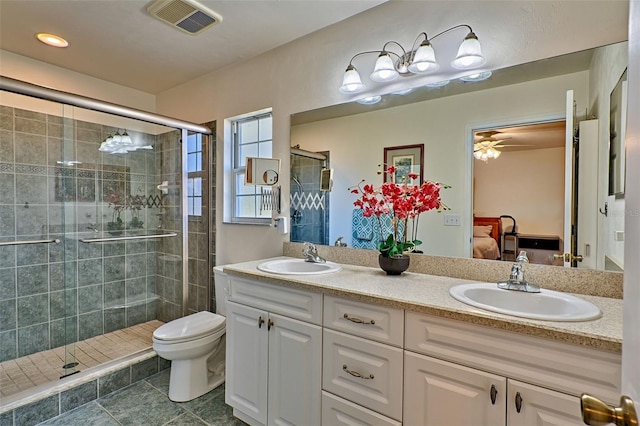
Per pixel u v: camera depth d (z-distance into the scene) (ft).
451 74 5.52
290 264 6.79
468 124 5.42
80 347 8.33
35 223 7.99
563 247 4.67
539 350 3.32
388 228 6.20
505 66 5.06
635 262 1.60
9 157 7.59
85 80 9.18
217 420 6.11
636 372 1.55
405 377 4.10
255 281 5.75
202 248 9.44
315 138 7.20
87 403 6.59
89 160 8.72
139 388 7.17
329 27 6.87
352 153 6.70
